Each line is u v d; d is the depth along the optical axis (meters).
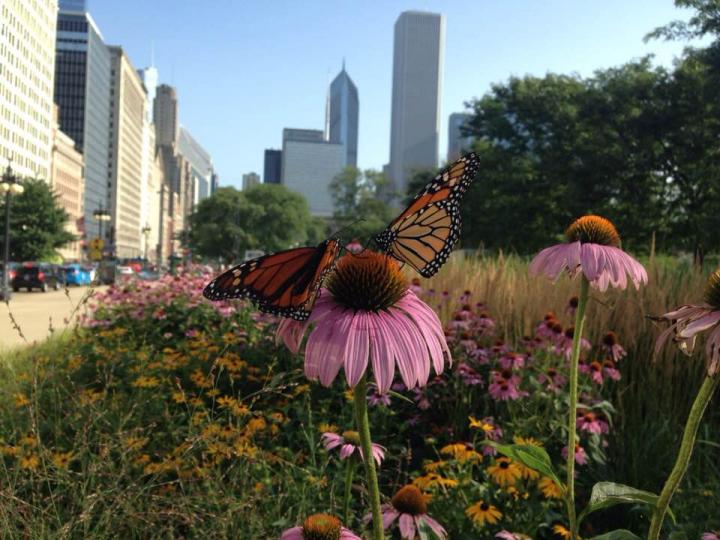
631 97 22.94
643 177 23.09
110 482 3.36
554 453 3.83
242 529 3.12
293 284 1.69
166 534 3.22
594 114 23.83
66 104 150.12
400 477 3.90
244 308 7.34
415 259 1.85
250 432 3.99
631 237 24.23
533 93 27.73
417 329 1.69
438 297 6.30
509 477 3.07
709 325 1.64
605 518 3.59
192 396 5.24
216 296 1.69
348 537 1.98
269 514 3.28
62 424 4.56
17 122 101.69
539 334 4.65
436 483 3.17
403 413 4.80
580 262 2.27
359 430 1.57
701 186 22.77
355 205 77.19
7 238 26.59
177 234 96.31
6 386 5.47
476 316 5.53
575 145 25.25
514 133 28.78
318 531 1.91
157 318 8.35
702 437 4.30
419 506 2.46
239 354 6.25
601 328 5.10
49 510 3.32
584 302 2.17
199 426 4.27
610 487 1.74
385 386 1.57
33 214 58.00
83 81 151.38
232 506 3.13
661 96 22.64
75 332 7.42
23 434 3.91
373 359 1.59
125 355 6.33
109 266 39.88
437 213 1.83
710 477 3.69
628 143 23.25
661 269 6.33
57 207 60.94
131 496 3.27
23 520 2.99
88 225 153.50
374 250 1.89
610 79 24.44
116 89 177.62
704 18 19.39
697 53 20.11
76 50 150.75
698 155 22.19
